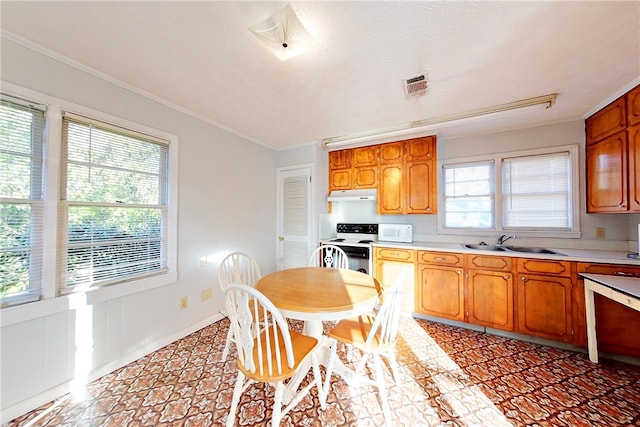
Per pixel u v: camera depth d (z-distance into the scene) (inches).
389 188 127.0
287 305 56.0
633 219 92.4
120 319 75.0
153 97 83.8
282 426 53.4
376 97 83.7
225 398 61.9
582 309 81.9
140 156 82.2
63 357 63.4
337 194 140.4
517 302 91.1
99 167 72.0
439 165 126.9
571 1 45.5
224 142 113.0
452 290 102.2
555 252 92.9
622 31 52.5
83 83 67.7
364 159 134.4
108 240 74.0
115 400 61.3
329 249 127.3
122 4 46.9
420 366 75.4
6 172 56.5
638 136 72.3
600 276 76.2
